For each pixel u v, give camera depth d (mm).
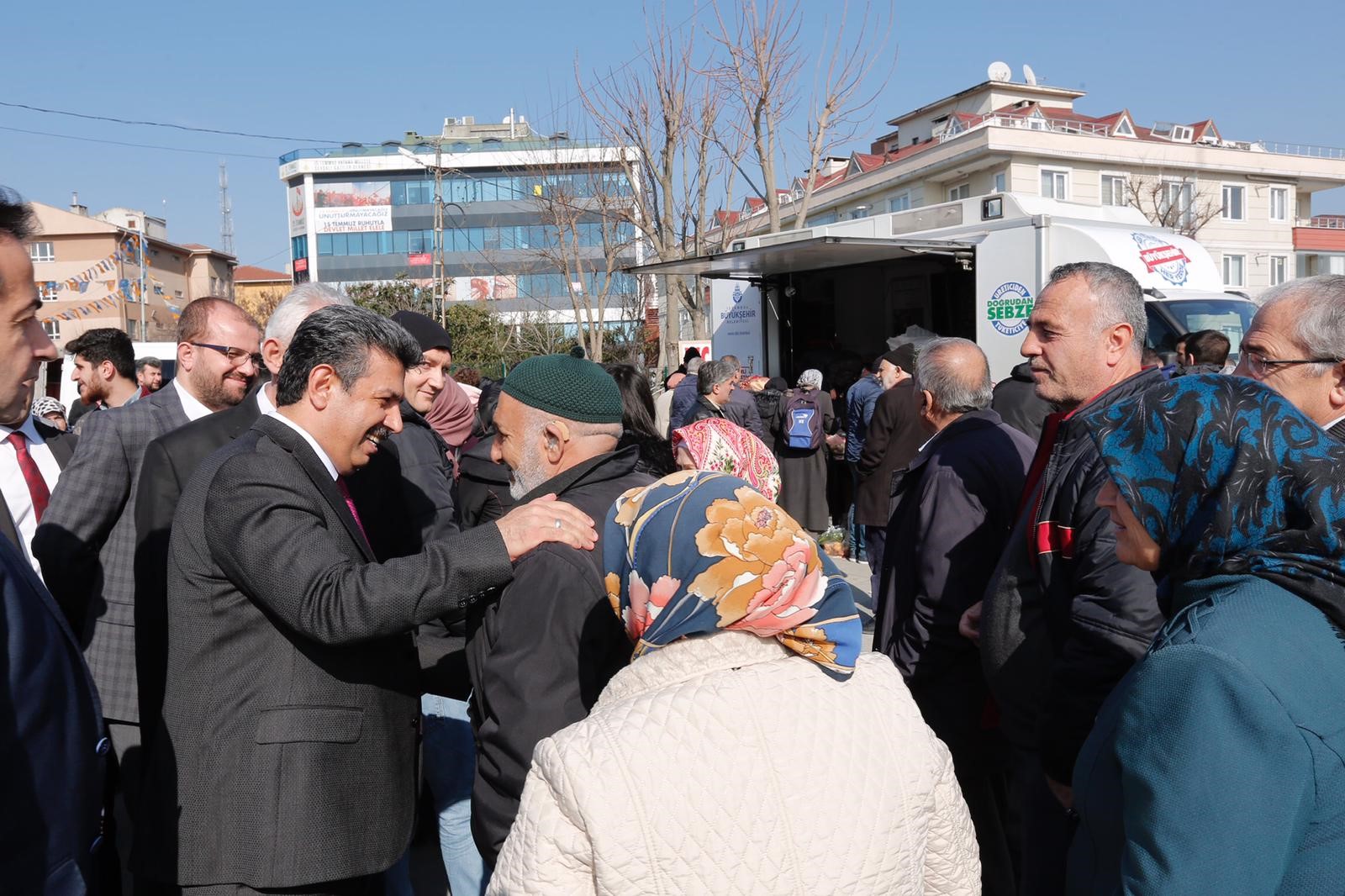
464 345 33156
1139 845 1298
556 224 22984
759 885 1265
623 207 19547
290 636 2049
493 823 1918
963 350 3117
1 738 1254
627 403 3623
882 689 1475
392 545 2768
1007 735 2549
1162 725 1289
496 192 74938
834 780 1323
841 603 1449
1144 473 1453
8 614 1299
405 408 3188
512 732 1872
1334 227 43031
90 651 2906
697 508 1419
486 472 2982
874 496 6402
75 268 52531
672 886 1261
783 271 11750
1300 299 2219
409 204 81375
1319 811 1221
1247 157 38094
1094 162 35031
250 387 3260
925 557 2971
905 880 1363
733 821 1271
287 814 1999
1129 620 2035
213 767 2020
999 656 2500
